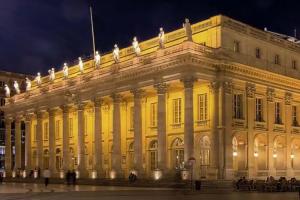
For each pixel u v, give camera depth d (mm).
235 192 44812
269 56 61094
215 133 53875
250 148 56312
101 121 66438
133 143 63625
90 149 72250
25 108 84188
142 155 60125
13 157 107000
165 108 55156
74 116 76562
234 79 55406
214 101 54281
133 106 63312
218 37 54969
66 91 71812
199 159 55938
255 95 58156
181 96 58281
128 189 47250
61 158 78812
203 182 48688
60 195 38219
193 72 52062
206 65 53344
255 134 57375
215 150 53594
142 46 64000
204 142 55969
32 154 86000
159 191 43250
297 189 49000
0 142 107812
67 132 72062
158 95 54969
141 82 57938
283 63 63250
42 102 78875
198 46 52656
